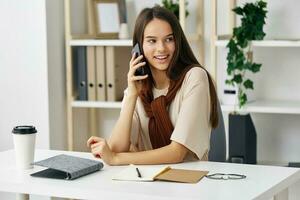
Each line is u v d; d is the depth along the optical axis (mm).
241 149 3812
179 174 2416
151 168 2506
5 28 4199
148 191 2188
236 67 3764
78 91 4332
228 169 2535
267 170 2512
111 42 4152
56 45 4227
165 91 2861
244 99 3822
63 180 2379
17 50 4188
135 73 2842
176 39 2779
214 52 3906
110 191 2201
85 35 4379
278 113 4160
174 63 2787
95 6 4422
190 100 2713
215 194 2139
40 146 4203
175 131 2670
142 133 2920
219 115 3148
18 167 2578
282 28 4090
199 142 2686
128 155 2643
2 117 4262
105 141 2678
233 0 4129
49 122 4168
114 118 4594
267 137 4199
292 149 4148
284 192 2529
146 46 2773
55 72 4223
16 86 4215
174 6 4207
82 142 4539
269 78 4156
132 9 4453
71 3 4383
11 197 4152
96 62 4246
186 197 2096
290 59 4102
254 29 3775
